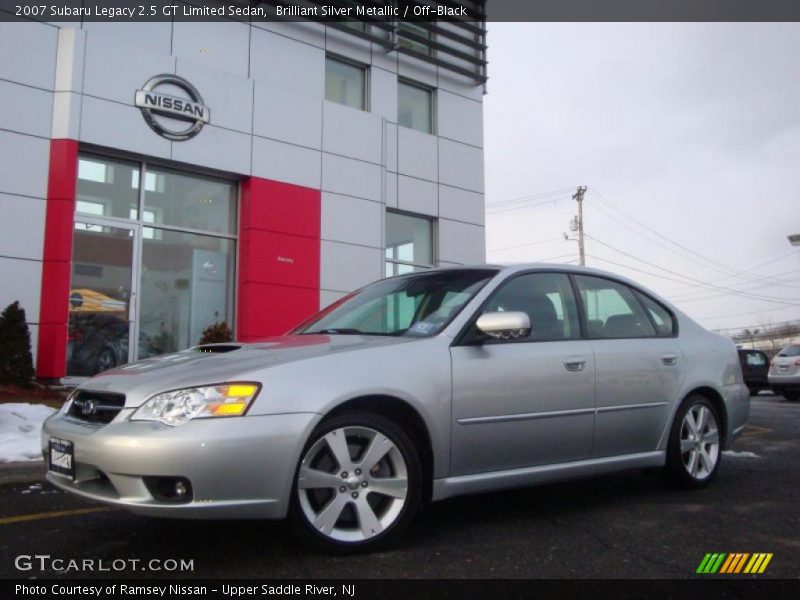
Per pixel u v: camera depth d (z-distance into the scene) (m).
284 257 12.27
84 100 10.34
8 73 9.86
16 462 5.65
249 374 3.35
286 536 3.85
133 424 3.24
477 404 3.93
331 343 3.94
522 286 4.54
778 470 6.01
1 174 9.71
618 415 4.59
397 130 14.32
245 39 12.27
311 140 12.78
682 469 5.03
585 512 4.49
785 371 16.89
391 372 3.68
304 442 3.33
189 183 11.77
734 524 4.20
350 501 3.52
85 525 4.18
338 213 13.03
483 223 15.54
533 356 4.23
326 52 13.39
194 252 11.75
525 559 3.54
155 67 11.05
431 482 3.79
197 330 11.67
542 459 4.24
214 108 11.64
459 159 15.30
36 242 9.92
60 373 9.90
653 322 5.20
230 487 3.16
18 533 4.02
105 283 10.73
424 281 4.78
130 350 10.88
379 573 3.31
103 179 10.83
